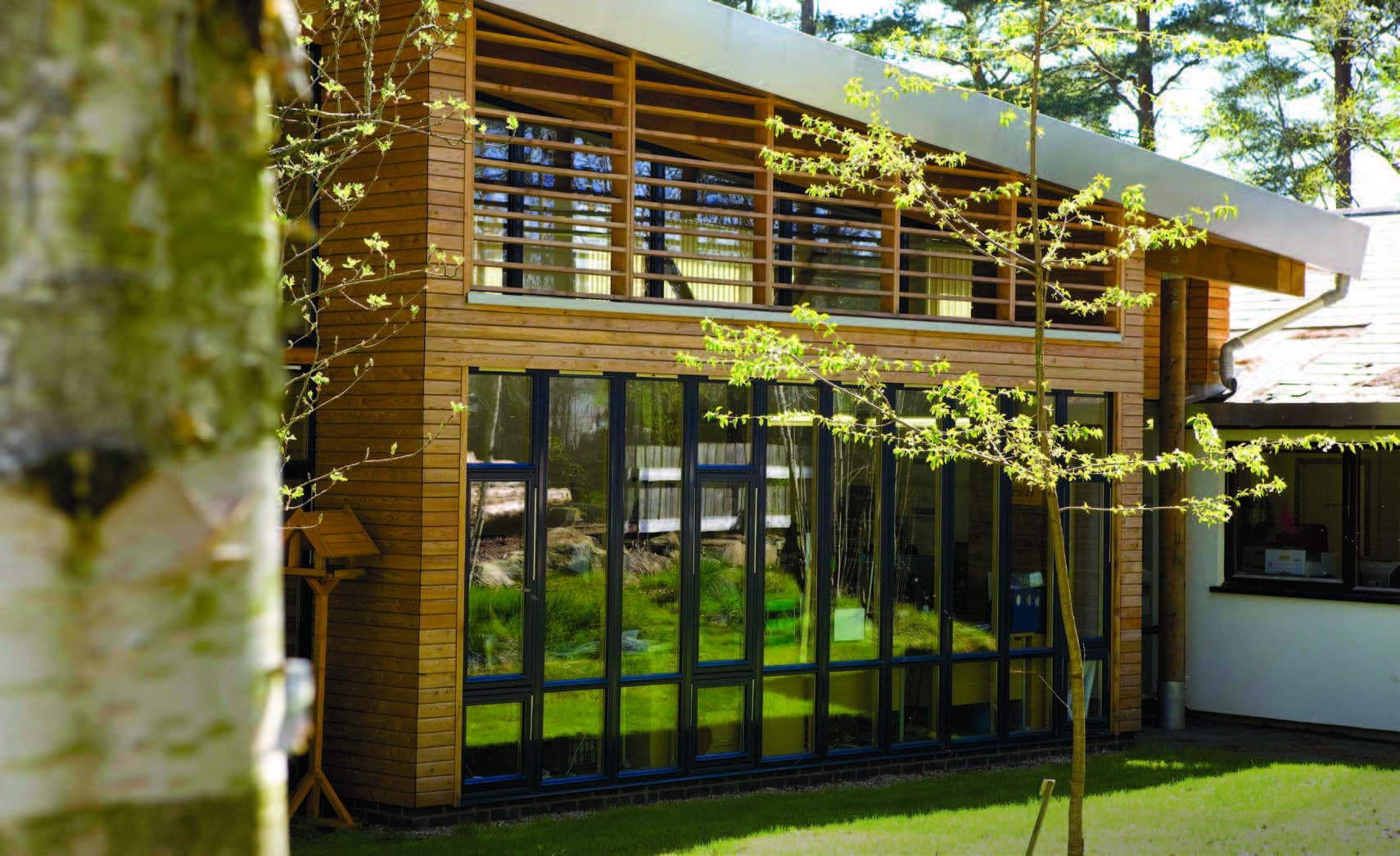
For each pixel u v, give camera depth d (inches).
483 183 383.2
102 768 39.6
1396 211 659.4
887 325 443.8
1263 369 583.2
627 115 399.2
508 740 386.6
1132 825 369.4
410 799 371.9
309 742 370.9
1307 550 558.9
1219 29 1025.5
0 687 38.3
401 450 375.6
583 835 356.2
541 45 389.7
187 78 41.7
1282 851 341.4
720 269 438.9
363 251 383.2
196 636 41.0
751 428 424.5
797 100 415.2
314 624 382.9
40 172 39.2
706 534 417.4
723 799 406.0
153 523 40.2
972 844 345.1
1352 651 544.7
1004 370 465.4
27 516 38.3
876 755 446.6
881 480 448.1
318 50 392.8
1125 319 492.7
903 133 428.5
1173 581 562.9
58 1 39.6
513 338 384.5
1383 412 521.3
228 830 42.0
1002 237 323.0
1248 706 569.3
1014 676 477.4
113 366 39.6
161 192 41.0
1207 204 486.0
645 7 388.8
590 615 398.3
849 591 442.6
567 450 395.5
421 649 371.6
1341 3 1007.6
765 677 426.6
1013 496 476.7
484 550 383.6
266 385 43.8
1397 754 505.7
